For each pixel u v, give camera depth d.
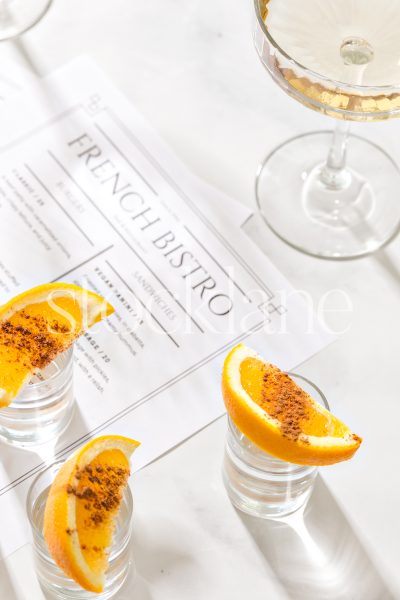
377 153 0.77
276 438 0.61
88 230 0.72
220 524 0.66
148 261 0.71
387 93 0.62
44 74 0.77
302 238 0.73
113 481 0.62
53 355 0.64
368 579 0.65
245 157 0.75
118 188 0.74
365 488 0.67
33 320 0.65
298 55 0.66
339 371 0.69
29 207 0.73
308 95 0.64
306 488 0.65
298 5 0.67
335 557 0.65
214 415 0.68
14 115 0.75
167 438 0.67
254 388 0.63
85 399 0.68
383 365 0.69
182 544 0.65
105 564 0.60
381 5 0.68
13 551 0.64
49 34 0.78
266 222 0.73
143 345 0.69
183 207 0.73
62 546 0.59
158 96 0.77
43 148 0.75
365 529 0.66
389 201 0.75
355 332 0.70
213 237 0.72
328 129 0.77
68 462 0.61
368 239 0.73
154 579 0.65
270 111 0.77
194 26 0.79
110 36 0.78
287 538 0.66
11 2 0.79
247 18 0.79
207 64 0.78
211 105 0.77
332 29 0.67
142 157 0.75
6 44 0.77
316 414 0.63
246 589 0.65
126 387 0.68
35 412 0.65
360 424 0.68
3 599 0.64
